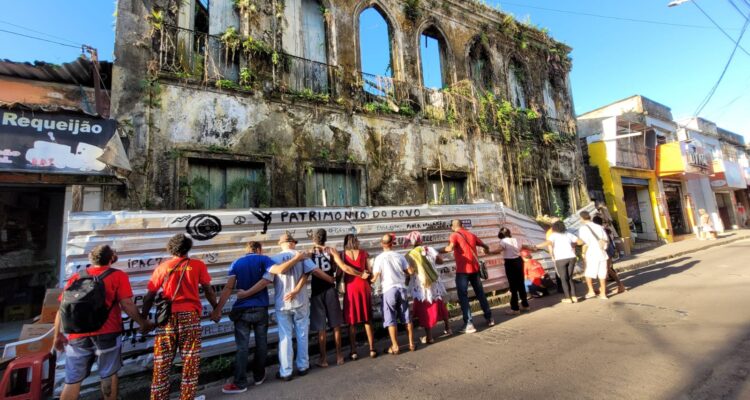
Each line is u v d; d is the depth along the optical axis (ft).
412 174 35.24
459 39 43.47
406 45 38.60
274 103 28.71
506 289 30.40
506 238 24.56
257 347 14.89
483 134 41.52
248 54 28.55
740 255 42.24
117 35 23.95
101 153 20.20
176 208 23.88
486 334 19.40
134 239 16.89
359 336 20.76
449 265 27.04
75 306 11.80
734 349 14.32
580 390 11.87
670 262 42.68
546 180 47.42
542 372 13.57
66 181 19.74
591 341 16.66
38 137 19.13
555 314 22.45
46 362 14.69
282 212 20.89
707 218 65.98
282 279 15.64
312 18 33.81
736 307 20.38
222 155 25.94
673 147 65.57
